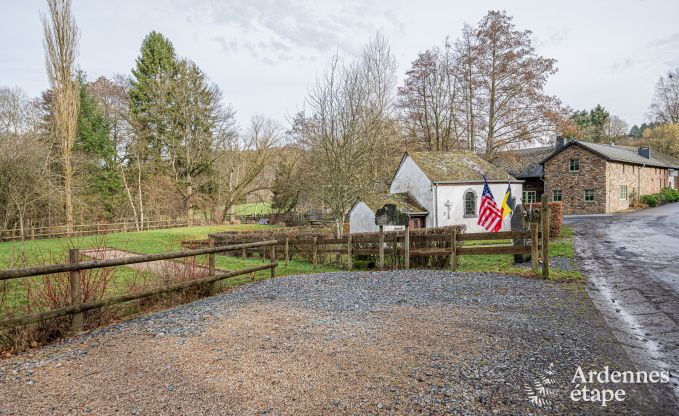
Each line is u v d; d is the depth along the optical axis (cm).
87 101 3372
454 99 3350
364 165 1825
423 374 388
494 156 3206
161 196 3556
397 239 1158
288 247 1466
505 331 515
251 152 4131
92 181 3247
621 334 505
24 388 381
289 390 360
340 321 575
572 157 3275
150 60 3659
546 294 723
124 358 450
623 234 1686
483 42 3081
